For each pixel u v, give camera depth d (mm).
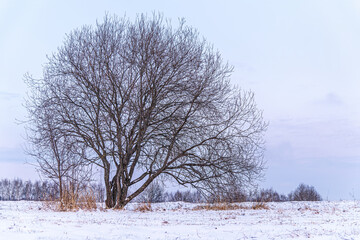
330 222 12547
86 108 21672
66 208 19062
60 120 21156
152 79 20938
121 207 21219
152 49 21016
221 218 15656
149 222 14000
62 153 20734
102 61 21359
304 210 19047
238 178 21812
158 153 22172
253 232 10906
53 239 8539
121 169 21328
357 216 14477
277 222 13414
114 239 9438
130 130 21609
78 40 22094
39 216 14977
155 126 21828
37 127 21422
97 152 21516
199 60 22047
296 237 9477
